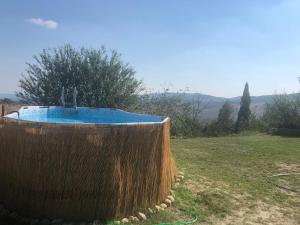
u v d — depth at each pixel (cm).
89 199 618
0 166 663
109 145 621
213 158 1350
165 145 753
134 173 655
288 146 1728
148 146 675
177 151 1469
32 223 611
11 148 636
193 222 680
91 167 614
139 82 1942
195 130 2542
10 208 650
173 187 852
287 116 2536
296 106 2520
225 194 860
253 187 955
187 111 2620
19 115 885
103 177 620
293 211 791
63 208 615
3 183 662
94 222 612
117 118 1040
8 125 649
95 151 613
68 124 607
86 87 1798
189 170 1089
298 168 1223
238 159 1346
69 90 1792
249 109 3541
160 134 708
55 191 613
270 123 2628
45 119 979
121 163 636
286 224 716
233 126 2734
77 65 1809
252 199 850
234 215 741
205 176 1027
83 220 618
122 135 632
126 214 650
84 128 610
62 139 605
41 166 611
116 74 1859
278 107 2588
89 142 610
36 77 1819
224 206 782
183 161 1246
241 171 1148
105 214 627
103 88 1819
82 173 612
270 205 820
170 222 664
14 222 618
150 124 679
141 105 2244
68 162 608
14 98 1816
